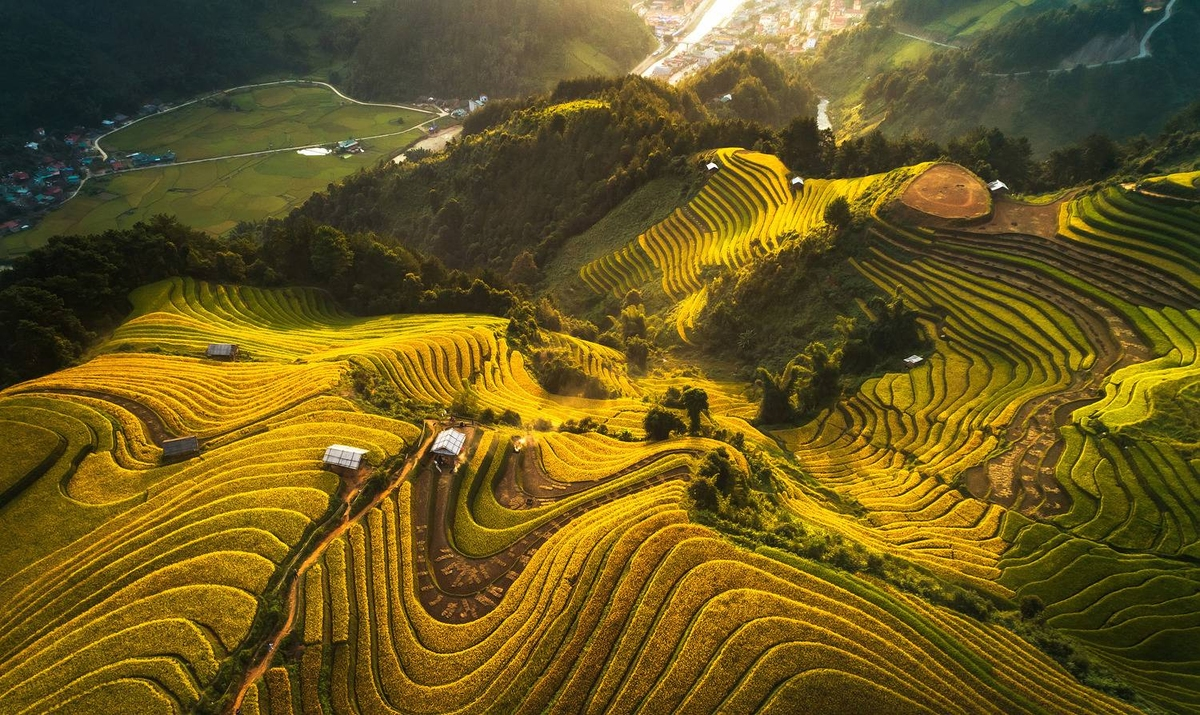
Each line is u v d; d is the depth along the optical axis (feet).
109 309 267.59
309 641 130.31
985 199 292.20
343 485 166.50
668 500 159.12
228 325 271.28
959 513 180.86
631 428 216.74
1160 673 136.26
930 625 132.16
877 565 146.61
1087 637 143.84
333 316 309.22
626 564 140.97
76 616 137.18
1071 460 187.01
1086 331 231.71
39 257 259.80
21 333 222.28
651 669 121.39
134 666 124.67
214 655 126.72
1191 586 150.41
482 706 118.83
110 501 164.55
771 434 236.02
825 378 246.68
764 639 123.65
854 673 119.14
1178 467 176.45
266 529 152.56
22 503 164.04
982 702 118.83
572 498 166.20
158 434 187.52
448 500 166.40
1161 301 231.09
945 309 258.98
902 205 293.64
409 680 124.47
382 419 190.39
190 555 147.43
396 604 139.23
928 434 215.31
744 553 140.77
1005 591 153.69
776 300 300.81
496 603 140.26
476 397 225.15
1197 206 249.14
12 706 119.96
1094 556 159.94
